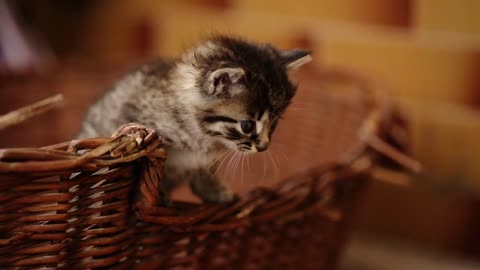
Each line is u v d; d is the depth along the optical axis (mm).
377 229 904
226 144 623
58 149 521
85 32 1014
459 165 858
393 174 694
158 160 544
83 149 532
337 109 794
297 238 643
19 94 793
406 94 865
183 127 616
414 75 858
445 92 850
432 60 848
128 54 992
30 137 796
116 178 543
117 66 848
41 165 510
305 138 809
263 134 615
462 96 844
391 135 711
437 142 862
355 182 669
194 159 630
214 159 636
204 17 931
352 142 764
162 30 964
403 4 847
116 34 997
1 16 815
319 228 659
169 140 618
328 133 797
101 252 556
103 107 658
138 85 646
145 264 578
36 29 961
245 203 595
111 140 529
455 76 842
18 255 535
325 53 890
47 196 526
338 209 659
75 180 528
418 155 872
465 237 870
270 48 646
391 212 894
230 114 606
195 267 599
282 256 641
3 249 529
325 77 805
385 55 865
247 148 617
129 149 531
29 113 621
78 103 828
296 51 647
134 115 629
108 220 550
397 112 746
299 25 895
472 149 850
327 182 628
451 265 855
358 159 657
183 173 638
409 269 844
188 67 621
